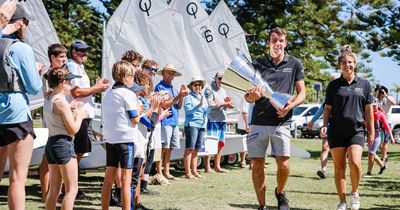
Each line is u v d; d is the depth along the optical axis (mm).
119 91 5562
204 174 10711
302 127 31172
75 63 6680
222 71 14656
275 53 6059
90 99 6715
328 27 28156
